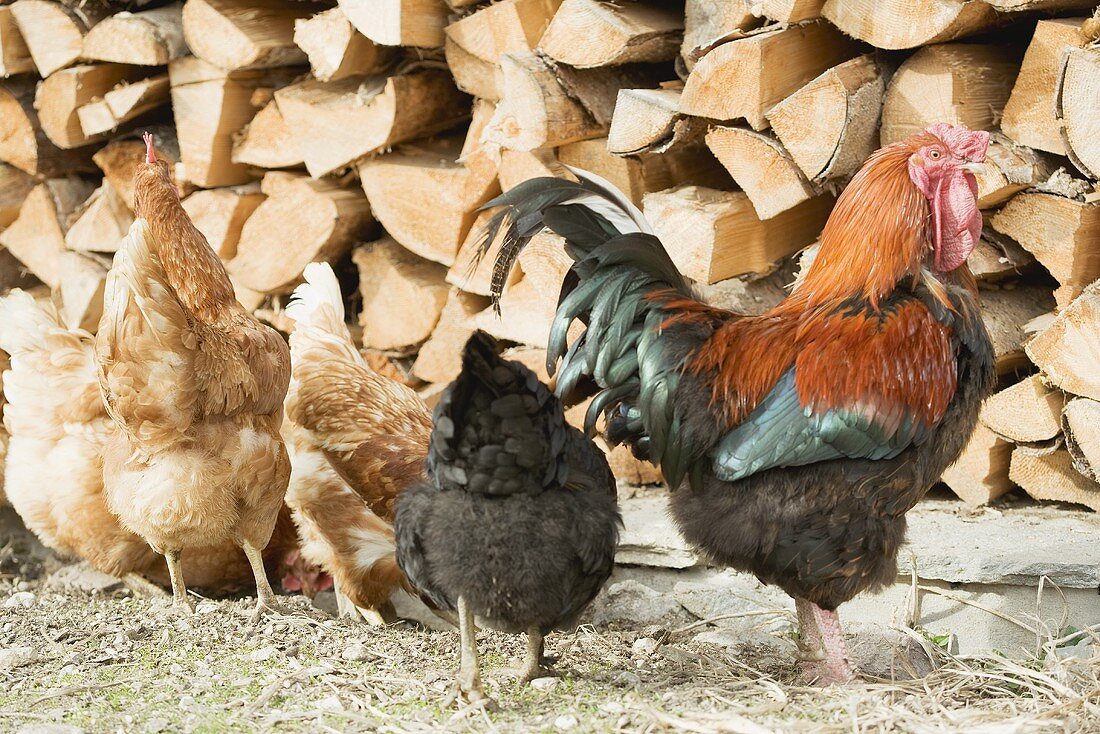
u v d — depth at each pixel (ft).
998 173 15.10
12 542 22.56
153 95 22.47
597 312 13.85
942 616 16.02
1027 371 17.43
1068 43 14.60
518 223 14.08
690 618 16.94
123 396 14.96
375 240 22.15
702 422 13.23
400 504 12.77
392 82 19.58
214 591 19.81
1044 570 15.20
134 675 14.30
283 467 16.57
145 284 14.51
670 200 17.44
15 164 24.36
